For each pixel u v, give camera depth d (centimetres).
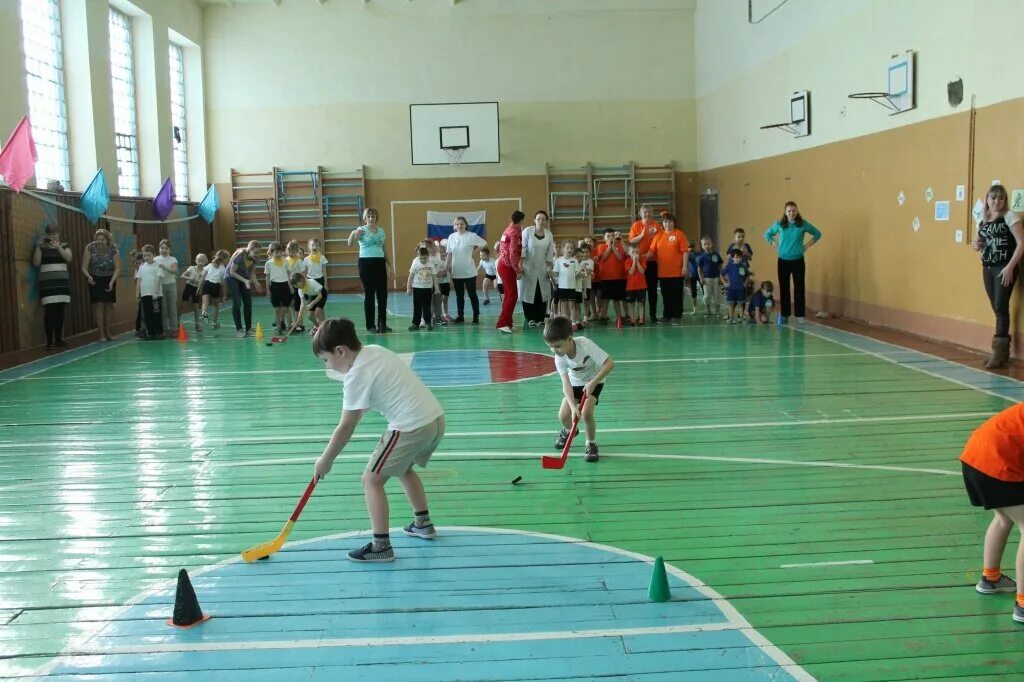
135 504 495
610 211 1986
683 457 568
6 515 479
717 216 1831
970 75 920
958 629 330
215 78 1927
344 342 389
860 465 540
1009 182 859
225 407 755
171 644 330
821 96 1298
